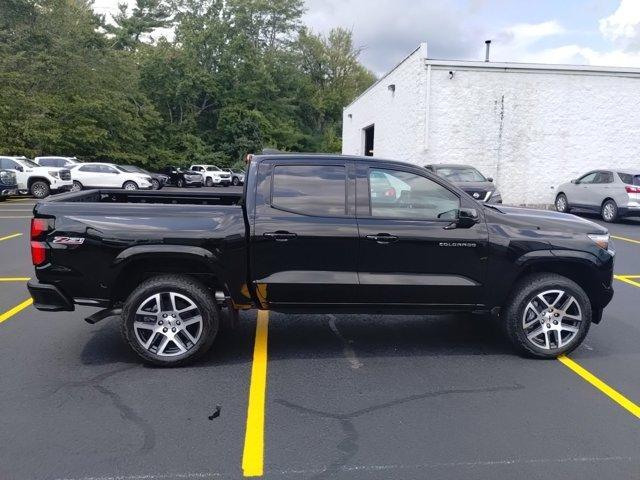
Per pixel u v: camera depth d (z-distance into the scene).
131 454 3.34
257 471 3.17
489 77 19.95
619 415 3.91
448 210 4.90
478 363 4.90
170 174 38.78
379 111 26.34
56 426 3.68
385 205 4.84
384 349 5.26
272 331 5.79
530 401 4.12
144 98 43.72
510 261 4.85
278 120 57.12
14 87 31.59
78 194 5.30
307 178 4.85
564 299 4.95
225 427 3.69
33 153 31.72
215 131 54.28
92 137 36.44
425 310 4.89
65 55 36.03
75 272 4.59
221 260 4.66
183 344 4.74
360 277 4.75
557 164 20.48
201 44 52.62
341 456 3.34
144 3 55.16
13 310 6.41
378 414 3.90
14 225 14.35
